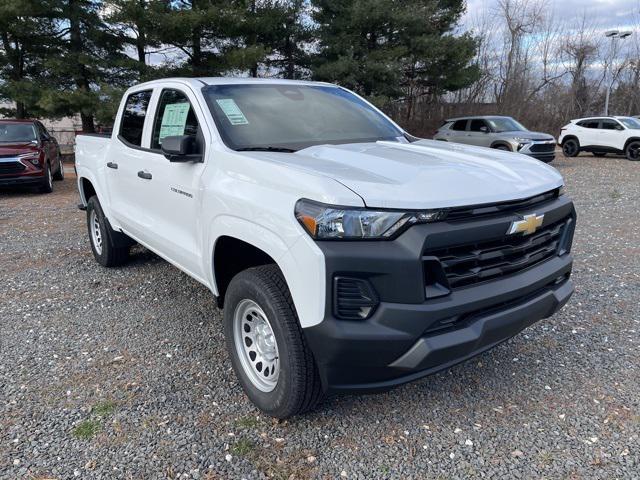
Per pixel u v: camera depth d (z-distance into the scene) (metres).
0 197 11.31
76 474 2.48
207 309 4.53
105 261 5.56
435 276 2.40
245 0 19.42
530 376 3.37
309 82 4.40
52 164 12.78
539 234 2.92
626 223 7.91
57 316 4.39
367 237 2.33
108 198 5.01
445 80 26.11
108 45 20.28
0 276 5.49
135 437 2.76
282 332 2.61
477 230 2.49
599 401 3.07
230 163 3.05
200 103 3.54
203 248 3.26
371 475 2.49
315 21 24.41
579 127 21.12
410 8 23.34
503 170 2.96
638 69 41.44
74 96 17.72
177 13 18.14
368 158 2.95
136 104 4.59
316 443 2.72
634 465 2.53
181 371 3.46
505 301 2.67
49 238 7.22
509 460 2.58
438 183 2.56
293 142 3.44
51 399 3.12
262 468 2.54
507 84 38.97
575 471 2.50
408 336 2.33
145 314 4.43
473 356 2.65
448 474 2.50
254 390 2.96
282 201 2.54
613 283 5.07
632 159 19.55
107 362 3.58
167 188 3.70
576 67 40.84
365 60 22.94
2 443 2.71
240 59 18.77
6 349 3.78
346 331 2.32
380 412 2.99
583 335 3.94
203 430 2.82
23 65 21.08
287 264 2.47
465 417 2.94
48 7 18.66
